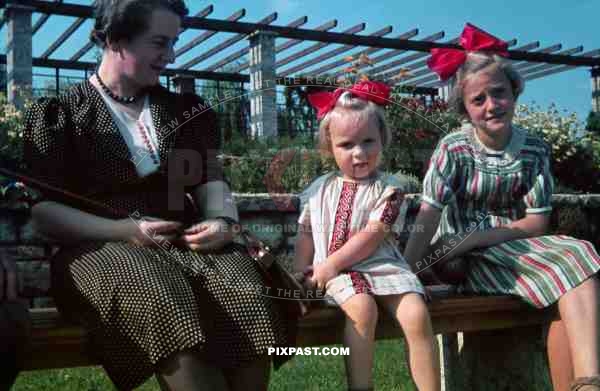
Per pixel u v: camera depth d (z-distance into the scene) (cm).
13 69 895
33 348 170
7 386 158
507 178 240
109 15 196
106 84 205
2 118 534
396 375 323
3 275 159
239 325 174
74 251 181
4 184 397
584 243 218
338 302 202
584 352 199
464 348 264
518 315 231
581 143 739
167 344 155
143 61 198
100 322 165
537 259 222
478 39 243
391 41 1083
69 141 197
